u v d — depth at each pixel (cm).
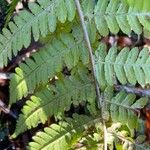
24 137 84
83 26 60
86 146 63
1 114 85
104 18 59
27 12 60
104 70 61
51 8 60
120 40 89
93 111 62
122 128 63
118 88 80
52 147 63
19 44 61
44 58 61
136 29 58
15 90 62
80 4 60
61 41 61
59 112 62
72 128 63
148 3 49
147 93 82
